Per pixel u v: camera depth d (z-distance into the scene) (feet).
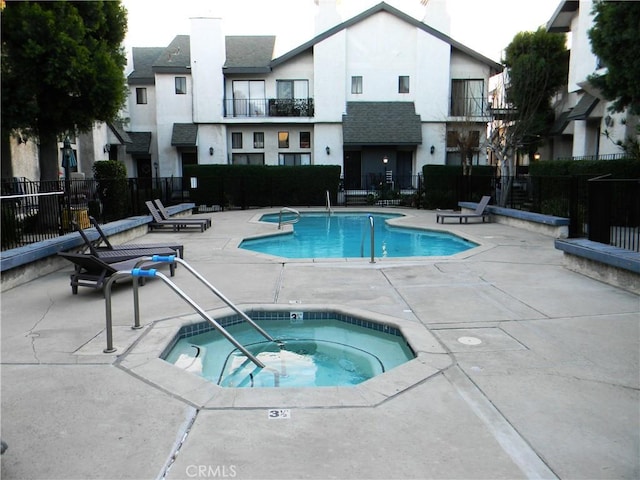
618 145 53.06
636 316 19.06
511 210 50.78
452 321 18.63
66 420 11.23
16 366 14.37
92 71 37.29
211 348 17.94
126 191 45.27
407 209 75.10
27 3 35.50
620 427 10.87
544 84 76.79
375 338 18.99
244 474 9.21
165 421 11.16
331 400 12.16
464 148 80.94
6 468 9.40
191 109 94.32
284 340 18.81
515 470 9.31
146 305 21.06
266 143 95.45
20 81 35.83
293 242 45.78
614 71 37.19
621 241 29.25
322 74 91.66
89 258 22.09
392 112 92.07
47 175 43.19
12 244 27.07
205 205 76.69
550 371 13.92
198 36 90.99
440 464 9.51
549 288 23.71
